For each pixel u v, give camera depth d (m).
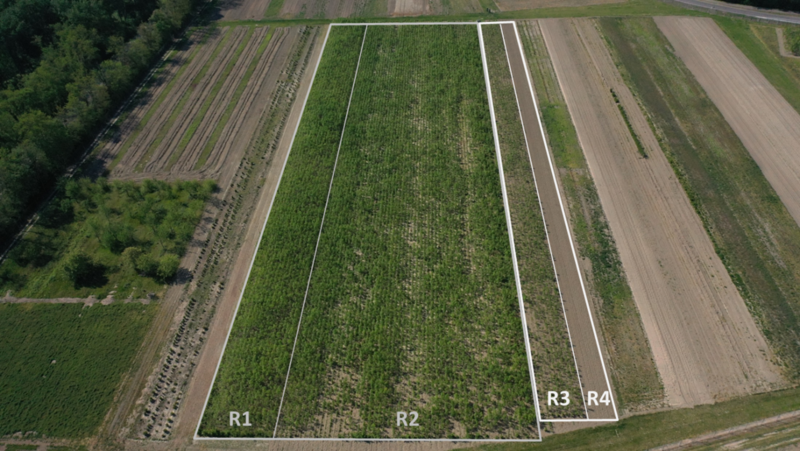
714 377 31.66
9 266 39.00
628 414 30.47
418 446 29.83
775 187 42.41
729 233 39.12
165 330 34.94
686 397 30.98
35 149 42.41
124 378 32.75
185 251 39.31
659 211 40.78
